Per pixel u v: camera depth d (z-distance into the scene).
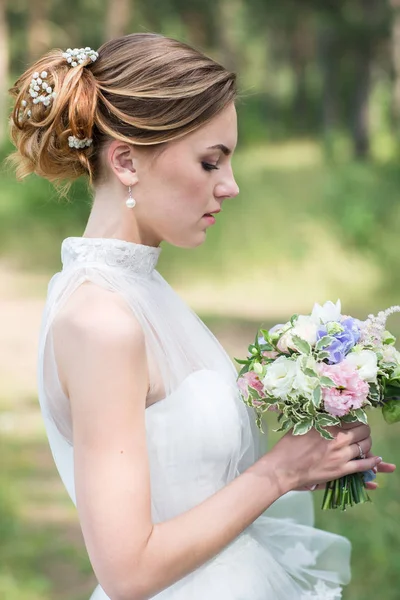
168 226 2.65
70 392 2.42
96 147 2.67
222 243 17.56
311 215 19.75
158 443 2.58
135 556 2.29
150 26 45.03
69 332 2.45
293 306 14.45
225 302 14.60
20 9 37.38
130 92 2.56
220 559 2.71
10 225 18.89
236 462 2.69
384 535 6.02
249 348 2.72
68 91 2.60
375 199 20.81
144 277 2.71
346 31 35.62
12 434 8.85
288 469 2.55
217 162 2.63
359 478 2.75
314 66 56.91
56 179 2.83
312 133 52.53
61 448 2.69
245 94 2.83
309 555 3.04
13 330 13.13
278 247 17.38
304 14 41.31
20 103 2.74
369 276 16.22
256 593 2.70
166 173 2.59
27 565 6.22
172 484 2.60
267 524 2.99
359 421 2.65
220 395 2.68
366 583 5.51
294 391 2.56
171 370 2.61
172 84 2.55
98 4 39.41
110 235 2.68
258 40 56.25
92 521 2.30
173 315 2.76
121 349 2.40
